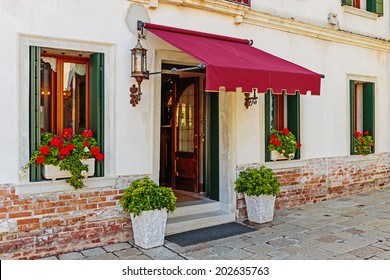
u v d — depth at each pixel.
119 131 6.07
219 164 7.69
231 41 7.31
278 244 6.06
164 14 6.57
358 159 10.10
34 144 5.31
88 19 5.76
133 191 5.79
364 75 10.31
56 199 5.48
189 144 8.91
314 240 6.25
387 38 11.02
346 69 9.82
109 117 5.99
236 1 7.41
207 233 6.64
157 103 6.54
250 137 7.78
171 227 6.58
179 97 9.16
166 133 9.57
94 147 5.66
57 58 5.92
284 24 8.30
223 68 5.24
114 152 6.03
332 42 9.46
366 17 10.34
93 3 5.80
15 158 5.15
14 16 5.15
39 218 5.34
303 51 8.81
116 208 6.05
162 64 7.09
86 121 6.14
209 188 7.95
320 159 9.15
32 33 5.28
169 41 5.88
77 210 5.67
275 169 8.21
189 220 6.89
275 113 8.60
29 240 5.27
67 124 6.01
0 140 5.05
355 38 9.86
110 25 5.97
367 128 10.70
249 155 7.76
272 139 8.05
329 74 9.38
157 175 6.54
